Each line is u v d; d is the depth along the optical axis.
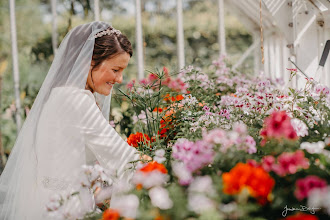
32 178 1.86
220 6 3.57
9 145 4.68
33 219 1.82
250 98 2.09
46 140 1.82
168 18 8.88
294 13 2.74
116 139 1.88
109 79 1.97
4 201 1.98
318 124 1.64
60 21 7.32
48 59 5.52
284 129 1.32
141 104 2.16
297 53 2.79
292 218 1.05
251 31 3.53
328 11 2.53
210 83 2.72
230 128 1.83
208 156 1.28
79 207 1.69
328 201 1.09
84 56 1.90
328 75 2.67
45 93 1.95
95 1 3.72
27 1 7.75
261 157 1.41
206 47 9.55
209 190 1.13
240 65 3.59
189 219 1.09
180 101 2.27
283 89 2.89
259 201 1.13
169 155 1.70
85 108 1.87
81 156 1.82
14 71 3.94
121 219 1.19
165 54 9.09
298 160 1.17
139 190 1.28
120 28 8.23
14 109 4.02
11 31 3.89
